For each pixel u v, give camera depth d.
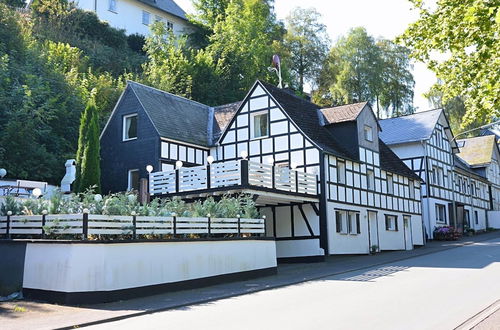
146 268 12.91
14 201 14.23
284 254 23.14
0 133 23.72
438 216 36.31
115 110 25.78
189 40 50.94
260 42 45.09
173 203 15.58
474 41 10.50
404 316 9.34
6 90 25.92
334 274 17.05
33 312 10.77
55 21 39.75
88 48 40.22
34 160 24.23
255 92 25.00
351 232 24.38
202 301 12.00
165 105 26.36
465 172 42.19
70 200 13.95
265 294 12.95
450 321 8.81
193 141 25.59
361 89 53.59
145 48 43.06
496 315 9.10
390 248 27.81
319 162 22.78
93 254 11.90
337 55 55.59
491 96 10.46
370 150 26.92
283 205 23.39
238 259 15.92
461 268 17.30
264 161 24.31
